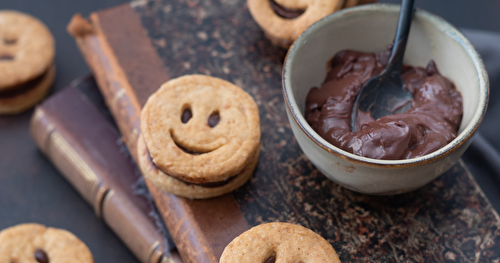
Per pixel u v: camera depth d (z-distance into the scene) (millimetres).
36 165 545
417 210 435
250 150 423
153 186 451
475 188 443
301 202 439
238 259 402
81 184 504
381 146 400
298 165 451
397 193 418
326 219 433
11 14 575
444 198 440
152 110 432
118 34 502
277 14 481
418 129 409
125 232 485
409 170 389
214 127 432
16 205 532
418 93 428
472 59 415
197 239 427
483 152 485
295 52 423
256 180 446
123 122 473
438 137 405
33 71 545
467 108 415
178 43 499
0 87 539
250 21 512
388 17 437
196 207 435
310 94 441
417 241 427
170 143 422
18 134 557
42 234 485
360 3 483
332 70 449
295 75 429
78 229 522
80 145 505
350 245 425
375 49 452
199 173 416
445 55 432
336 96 430
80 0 616
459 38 420
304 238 409
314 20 466
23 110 564
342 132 412
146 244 472
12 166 545
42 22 607
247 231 412
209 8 518
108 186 490
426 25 430
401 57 427
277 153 455
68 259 474
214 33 505
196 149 427
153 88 477
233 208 437
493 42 518
